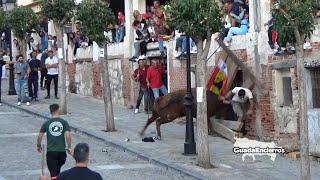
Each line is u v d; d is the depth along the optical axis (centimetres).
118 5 2789
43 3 2131
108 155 1520
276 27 1061
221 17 1313
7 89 3041
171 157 1445
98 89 2661
